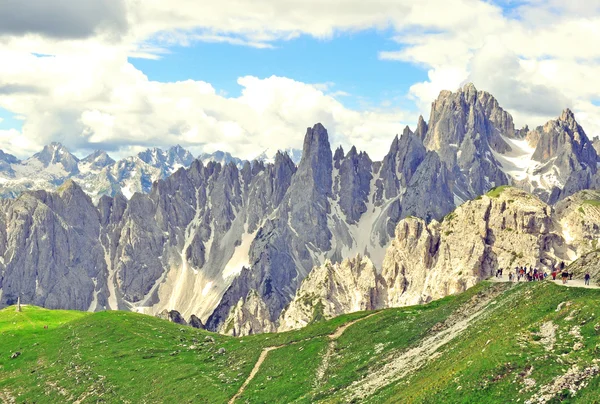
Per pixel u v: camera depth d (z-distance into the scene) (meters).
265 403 135.88
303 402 127.69
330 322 183.12
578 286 111.56
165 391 159.62
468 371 91.56
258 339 195.50
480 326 118.31
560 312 96.62
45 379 191.12
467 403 85.31
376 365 134.88
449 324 139.12
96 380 180.50
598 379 76.56
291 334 183.25
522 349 90.06
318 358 153.38
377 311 183.62
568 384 78.19
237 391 148.25
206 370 171.50
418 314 163.00
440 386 92.56
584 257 132.12
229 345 198.38
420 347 132.88
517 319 106.06
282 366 156.62
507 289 141.00
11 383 193.12
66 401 171.50
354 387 124.69
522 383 82.88
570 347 86.06
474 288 152.25
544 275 151.38
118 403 161.50
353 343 156.50
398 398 101.19
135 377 177.12
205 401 146.12
